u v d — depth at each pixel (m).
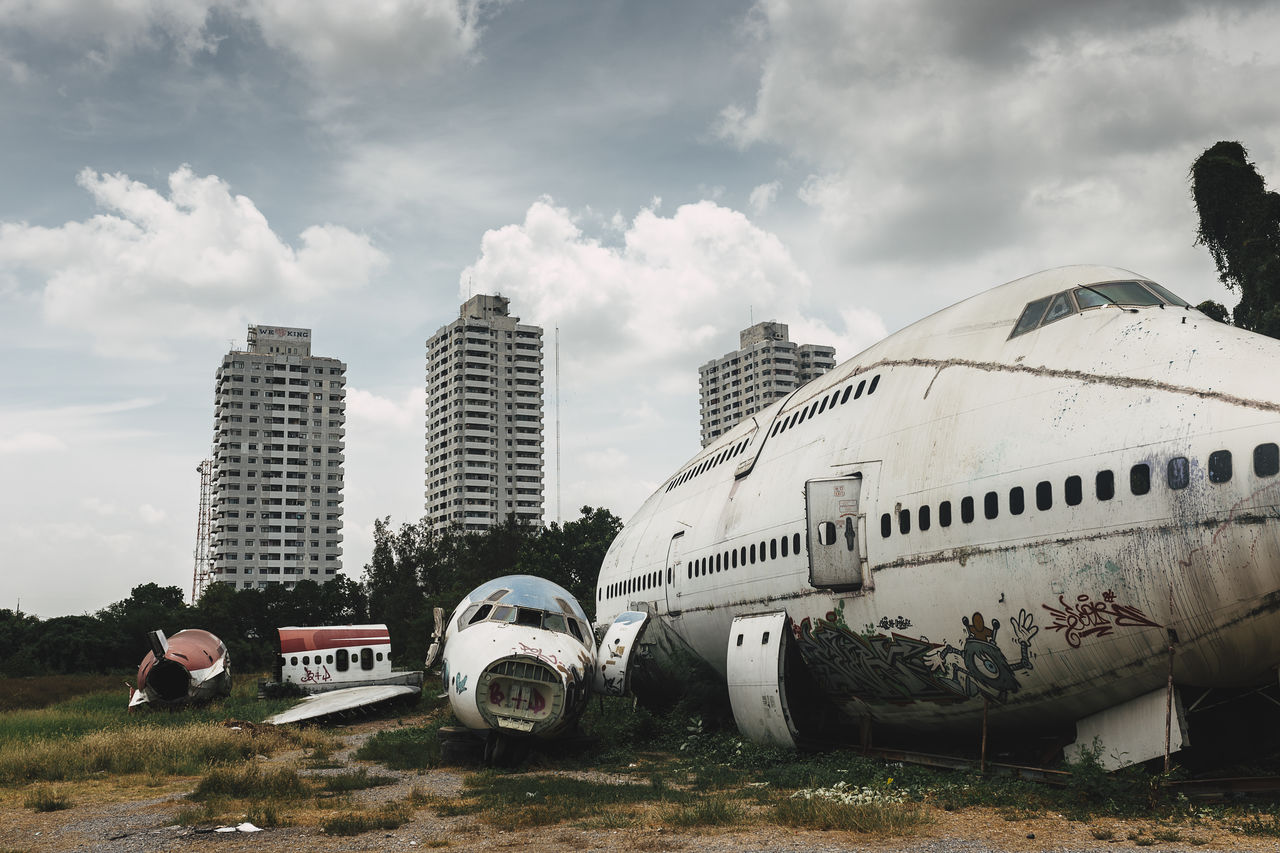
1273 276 40.00
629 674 22.98
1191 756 13.59
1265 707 13.50
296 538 149.12
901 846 9.88
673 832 10.84
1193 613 11.22
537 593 19.16
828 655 17.08
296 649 31.72
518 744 17.11
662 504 29.11
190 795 13.78
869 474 15.92
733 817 11.46
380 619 78.19
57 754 17.52
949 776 14.27
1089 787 11.57
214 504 151.62
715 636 22.39
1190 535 11.14
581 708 17.56
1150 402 12.04
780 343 183.88
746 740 19.06
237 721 22.14
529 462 162.00
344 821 11.36
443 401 164.75
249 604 85.44
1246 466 10.88
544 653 16.88
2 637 70.69
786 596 18.05
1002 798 12.06
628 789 13.89
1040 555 12.58
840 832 10.71
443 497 163.00
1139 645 11.80
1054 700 13.15
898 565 14.83
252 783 14.19
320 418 153.25
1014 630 13.02
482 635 17.52
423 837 10.79
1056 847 9.62
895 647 15.12
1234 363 11.71
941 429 14.83
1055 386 13.39
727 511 21.77
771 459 20.55
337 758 18.67
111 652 71.81
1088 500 12.13
